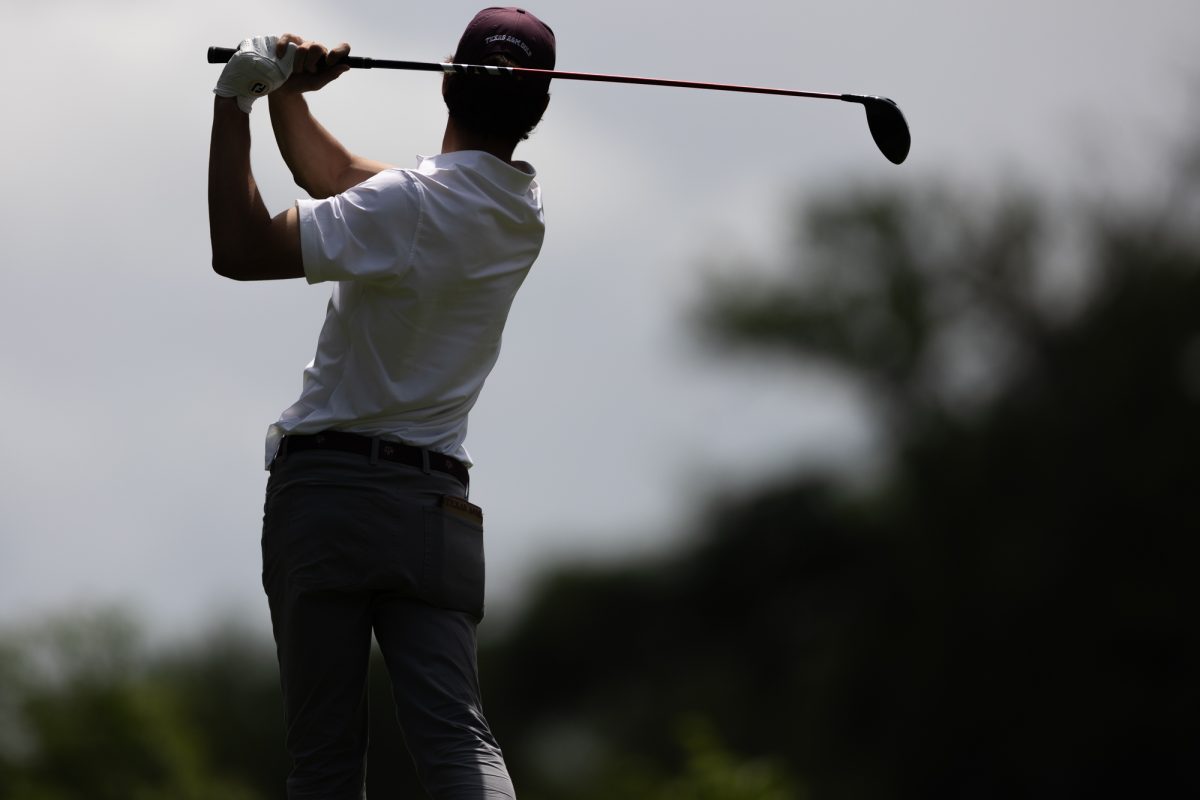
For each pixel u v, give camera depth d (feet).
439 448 39.14
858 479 339.98
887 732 278.05
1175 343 274.16
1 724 134.00
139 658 140.97
